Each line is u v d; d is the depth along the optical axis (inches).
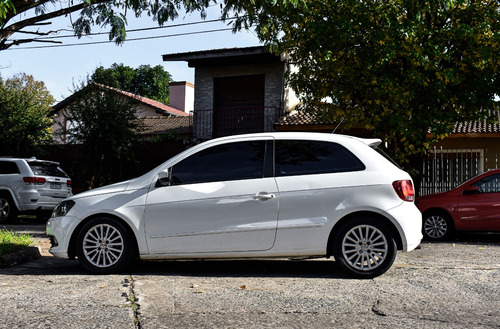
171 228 241.0
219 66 874.8
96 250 246.2
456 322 157.0
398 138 470.9
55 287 209.6
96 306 175.3
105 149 746.2
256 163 245.1
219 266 271.0
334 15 452.1
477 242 424.2
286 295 195.2
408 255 317.4
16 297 190.1
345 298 189.9
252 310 171.6
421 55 414.3
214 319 160.1
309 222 233.5
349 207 232.2
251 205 237.5
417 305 179.2
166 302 182.2
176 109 1355.8
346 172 238.4
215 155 250.2
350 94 477.1
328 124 758.5
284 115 837.2
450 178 634.8
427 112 434.3
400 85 437.4
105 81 787.4
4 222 593.0
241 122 855.7
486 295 195.3
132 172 794.2
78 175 796.6
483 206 422.3
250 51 808.3
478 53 428.1
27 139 784.3
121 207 244.1
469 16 441.1
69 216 248.7
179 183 246.5
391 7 431.8
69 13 340.8
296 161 243.6
